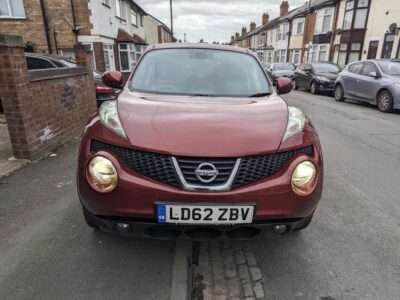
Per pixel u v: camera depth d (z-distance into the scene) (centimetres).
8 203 308
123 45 1847
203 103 241
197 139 188
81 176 199
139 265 224
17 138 414
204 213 184
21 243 245
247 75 306
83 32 1421
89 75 662
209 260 236
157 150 185
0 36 368
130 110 219
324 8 2369
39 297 192
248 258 238
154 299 193
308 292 203
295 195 193
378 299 198
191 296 200
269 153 191
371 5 1875
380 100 921
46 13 1367
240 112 224
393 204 327
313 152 209
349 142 576
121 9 1948
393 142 580
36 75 431
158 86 282
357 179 395
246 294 202
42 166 411
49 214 289
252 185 187
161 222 187
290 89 338
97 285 203
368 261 235
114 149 193
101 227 202
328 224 285
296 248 250
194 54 322
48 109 468
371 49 1894
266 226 193
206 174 182
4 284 202
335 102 1138
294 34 3098
